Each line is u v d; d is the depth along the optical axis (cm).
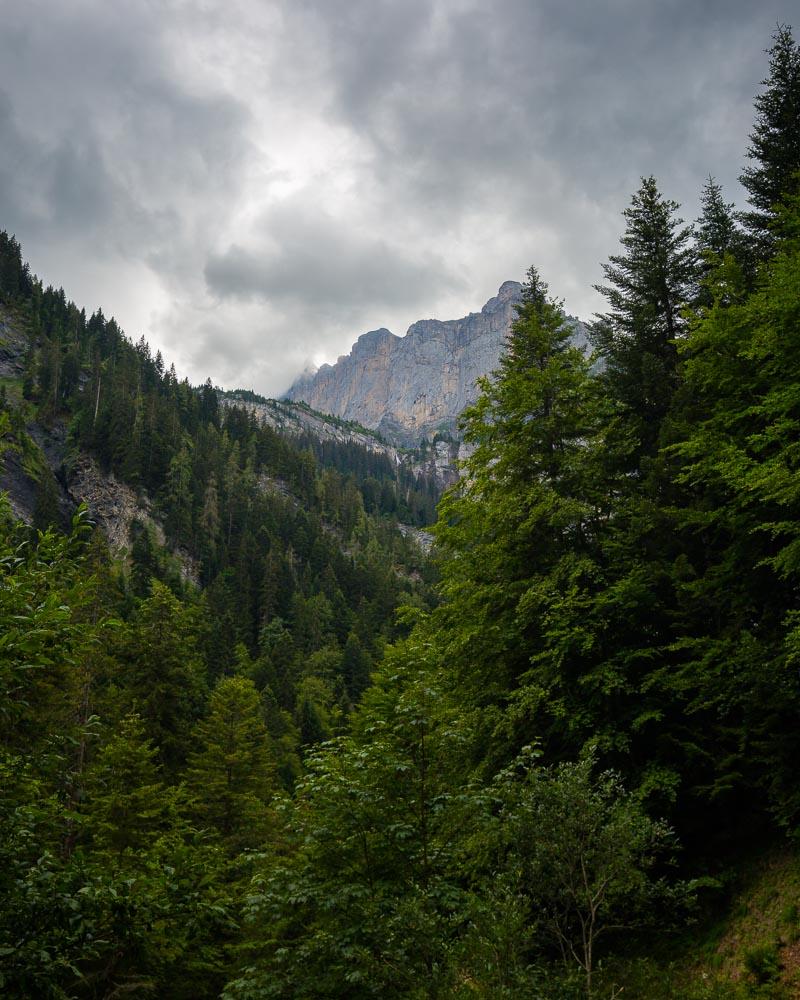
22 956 470
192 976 1280
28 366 14112
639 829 808
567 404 1582
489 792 850
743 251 1655
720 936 1034
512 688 1435
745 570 1228
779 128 1638
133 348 17725
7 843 537
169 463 12544
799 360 1094
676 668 1254
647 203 1838
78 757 1745
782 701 1016
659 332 1767
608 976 980
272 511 13550
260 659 7181
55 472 11669
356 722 1468
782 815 1025
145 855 778
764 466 1010
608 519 1486
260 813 2305
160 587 2922
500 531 1499
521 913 699
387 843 828
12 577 550
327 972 735
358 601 11469
